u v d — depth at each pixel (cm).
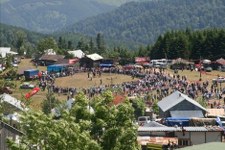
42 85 15050
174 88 14400
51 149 3095
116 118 3528
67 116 3338
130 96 12762
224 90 14200
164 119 9525
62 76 18625
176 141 7212
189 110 10212
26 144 3136
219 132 7600
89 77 18288
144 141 7112
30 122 3142
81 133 3203
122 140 3453
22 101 3794
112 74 18975
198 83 15400
